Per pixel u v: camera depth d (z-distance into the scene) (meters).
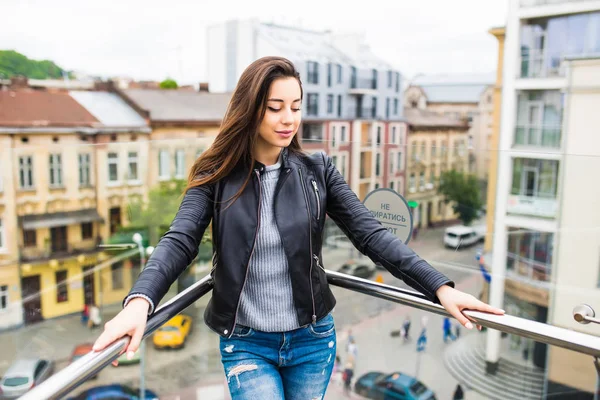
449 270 5.05
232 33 38.00
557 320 3.77
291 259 1.36
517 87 22.72
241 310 1.39
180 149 10.34
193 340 14.95
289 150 1.45
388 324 18.22
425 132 29.38
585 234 4.98
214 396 14.88
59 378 0.93
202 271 5.72
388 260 1.34
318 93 35.38
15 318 14.56
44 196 14.06
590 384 11.52
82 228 13.44
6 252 14.80
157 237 11.59
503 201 6.13
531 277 6.12
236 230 1.34
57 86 31.09
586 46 21.28
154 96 32.78
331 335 1.47
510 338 14.48
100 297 14.18
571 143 11.70
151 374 14.88
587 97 11.48
